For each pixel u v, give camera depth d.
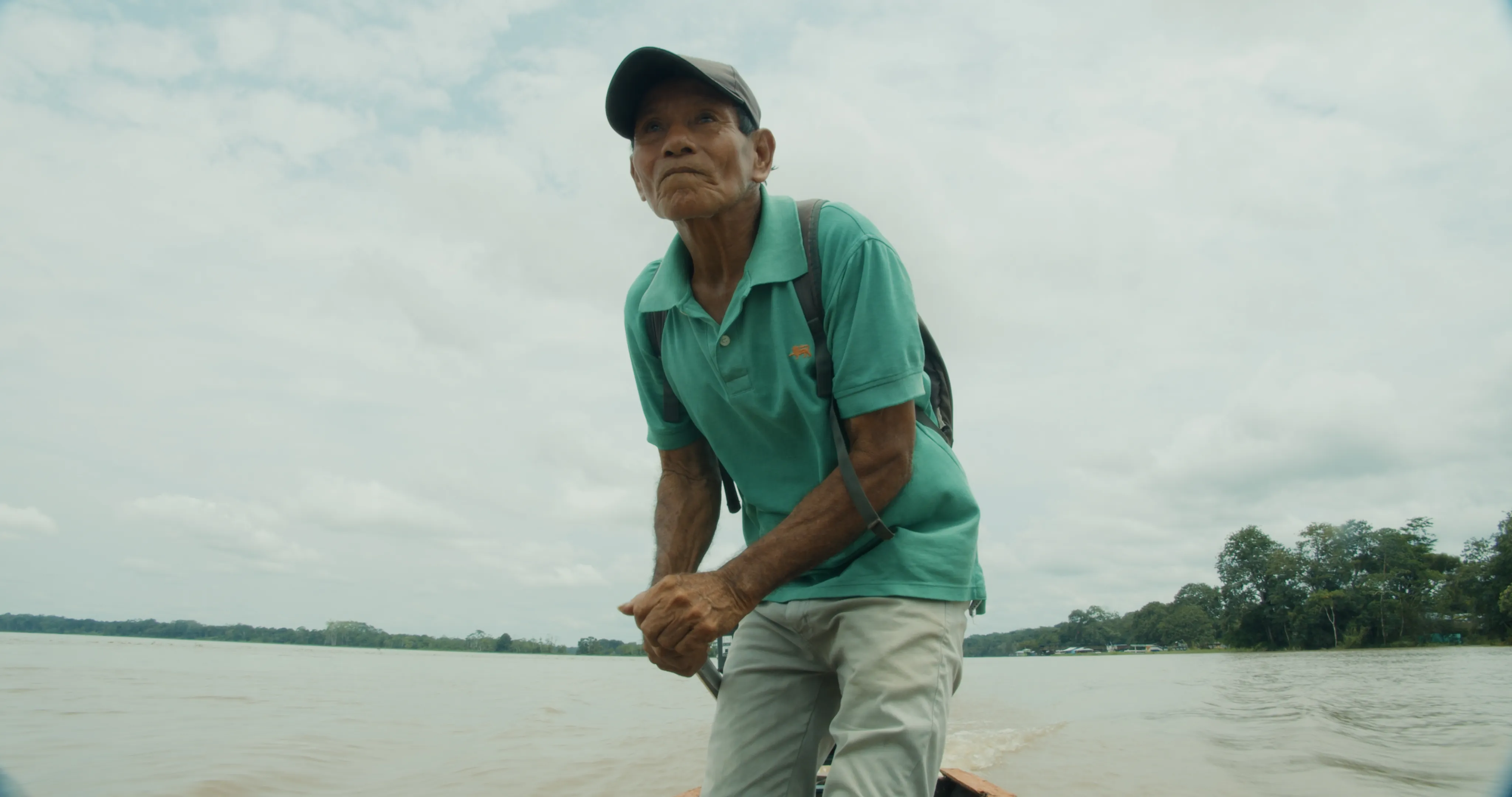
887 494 1.46
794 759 1.73
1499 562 67.50
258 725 8.20
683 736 8.09
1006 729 9.39
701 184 1.50
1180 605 115.56
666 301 1.69
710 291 1.70
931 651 1.50
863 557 1.54
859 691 1.48
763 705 1.74
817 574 1.63
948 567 1.54
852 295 1.49
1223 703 13.06
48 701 10.10
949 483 1.61
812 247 1.55
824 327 1.52
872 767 1.41
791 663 1.74
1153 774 6.10
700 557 1.92
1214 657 63.94
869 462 1.45
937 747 1.50
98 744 6.53
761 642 1.77
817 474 1.64
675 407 1.89
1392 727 9.19
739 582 1.40
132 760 5.72
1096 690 18.02
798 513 1.46
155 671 19.45
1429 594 75.12
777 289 1.53
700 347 1.66
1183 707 12.49
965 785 3.11
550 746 7.30
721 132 1.53
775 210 1.61
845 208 1.61
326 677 19.95
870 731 1.43
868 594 1.51
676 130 1.52
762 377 1.58
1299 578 81.44
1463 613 72.06
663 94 1.56
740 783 1.70
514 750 7.02
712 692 1.87
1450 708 11.40
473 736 8.03
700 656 1.42
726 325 1.58
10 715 8.46
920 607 1.51
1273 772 6.18
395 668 30.86
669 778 5.65
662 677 29.11
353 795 4.89
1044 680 24.80
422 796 4.88
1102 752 7.30
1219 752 7.23
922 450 1.61
